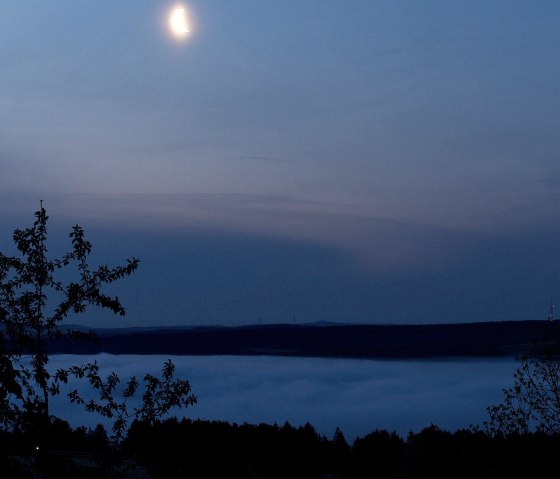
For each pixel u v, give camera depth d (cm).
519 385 1484
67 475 1066
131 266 1228
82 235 1209
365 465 4453
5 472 1034
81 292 1195
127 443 1177
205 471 1189
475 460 1503
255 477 4131
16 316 1155
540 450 1445
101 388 1186
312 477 4472
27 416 1064
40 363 1116
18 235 1178
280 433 4784
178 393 1226
